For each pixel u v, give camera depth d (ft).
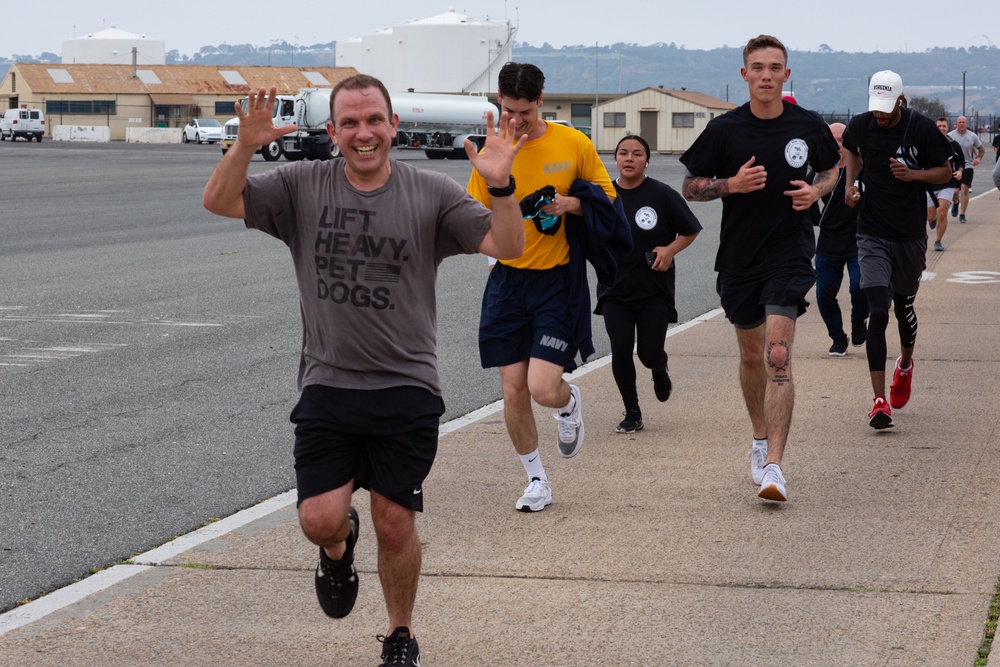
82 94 324.60
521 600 15.53
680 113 267.59
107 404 27.50
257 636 14.58
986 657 13.48
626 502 19.77
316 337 13.21
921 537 17.61
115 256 58.54
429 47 352.90
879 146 24.00
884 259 24.20
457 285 48.62
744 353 20.76
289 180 13.06
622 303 24.73
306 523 13.05
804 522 18.48
